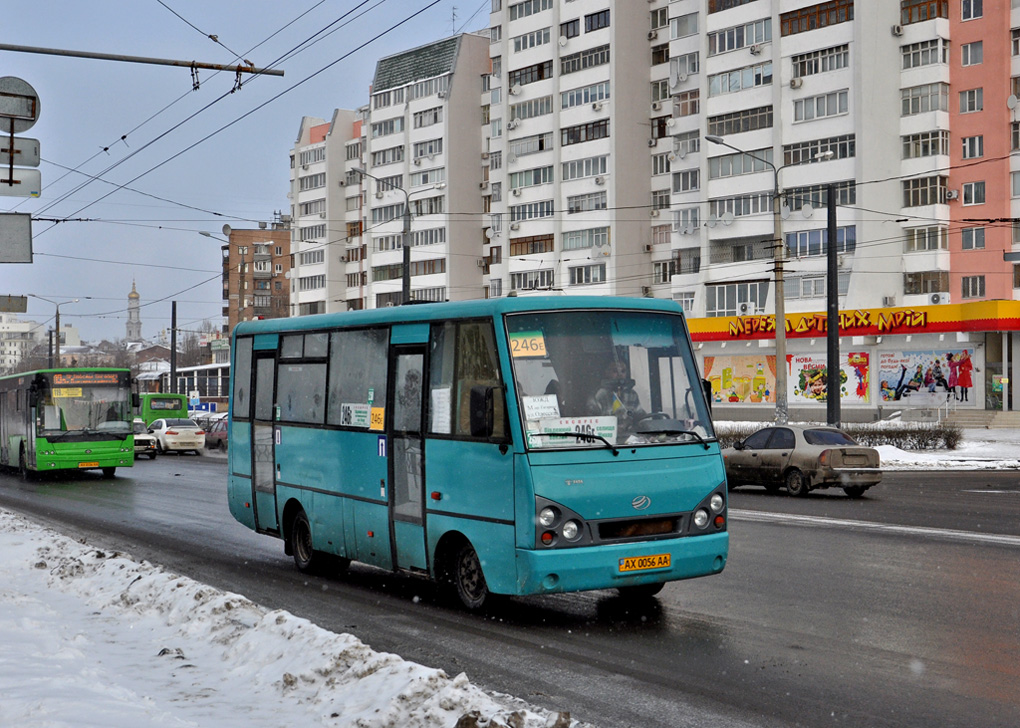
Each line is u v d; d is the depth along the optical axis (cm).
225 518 1798
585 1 6312
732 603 939
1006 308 4334
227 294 12619
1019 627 817
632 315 916
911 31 4844
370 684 608
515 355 863
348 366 1101
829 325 3062
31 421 2859
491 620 891
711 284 5541
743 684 668
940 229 4747
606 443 859
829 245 3070
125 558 1148
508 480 847
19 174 1394
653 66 6312
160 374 7006
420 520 962
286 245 12612
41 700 546
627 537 852
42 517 1862
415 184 7650
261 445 1289
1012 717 588
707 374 5597
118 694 586
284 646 709
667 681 679
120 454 2870
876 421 4662
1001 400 4472
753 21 5372
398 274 7781
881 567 1115
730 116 5469
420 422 966
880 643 772
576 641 802
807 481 2042
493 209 6844
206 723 556
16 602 958
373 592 1058
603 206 6206
